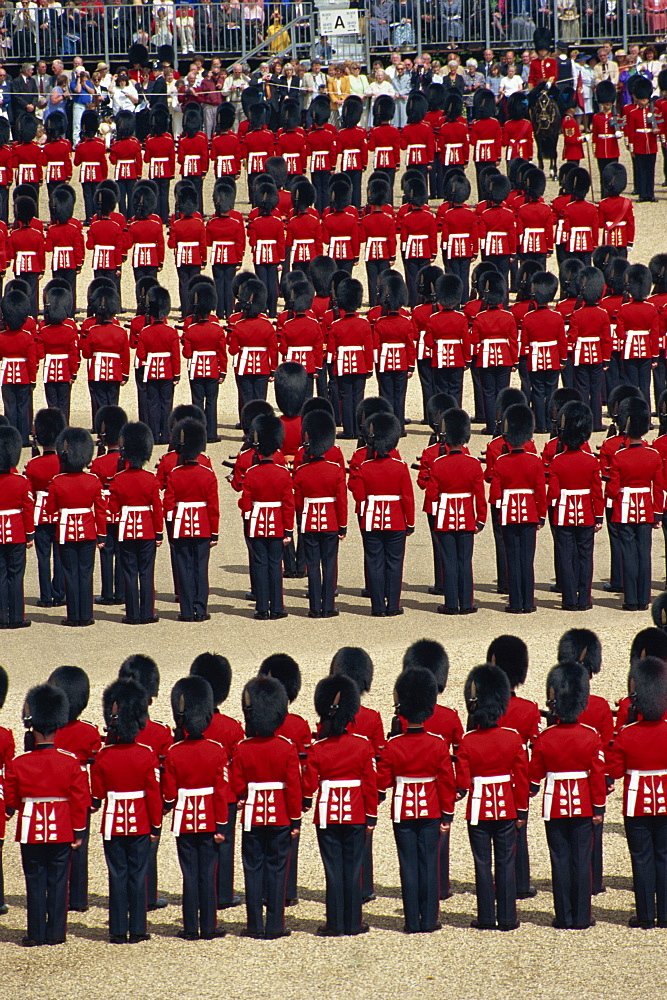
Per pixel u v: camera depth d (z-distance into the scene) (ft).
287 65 515.09
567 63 520.01
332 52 563.48
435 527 243.40
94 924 166.09
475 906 169.07
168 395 331.16
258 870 160.25
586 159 513.86
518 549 243.40
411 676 160.25
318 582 246.68
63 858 158.92
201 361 327.47
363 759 159.43
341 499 244.01
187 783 159.43
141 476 241.55
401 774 159.84
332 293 326.85
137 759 159.02
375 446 242.17
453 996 145.07
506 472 240.73
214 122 510.99
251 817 158.81
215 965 153.79
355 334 325.21
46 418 247.70
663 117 466.29
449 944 157.79
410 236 387.55
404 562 279.28
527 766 161.07
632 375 332.80
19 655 229.86
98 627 244.83
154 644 233.96
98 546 259.80
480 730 161.07
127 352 330.54
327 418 243.19
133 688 160.76
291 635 237.04
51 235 384.68
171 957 156.15
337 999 144.97
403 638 233.76
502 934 160.35
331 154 447.83
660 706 161.27
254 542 244.22
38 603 260.83
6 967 154.10
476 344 324.60
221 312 391.86
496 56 572.51
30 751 163.63
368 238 388.16
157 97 509.76
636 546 245.65
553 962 152.87
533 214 383.86
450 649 226.99
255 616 247.50
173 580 268.41
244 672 218.59
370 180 431.02
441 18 570.87
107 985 149.28
